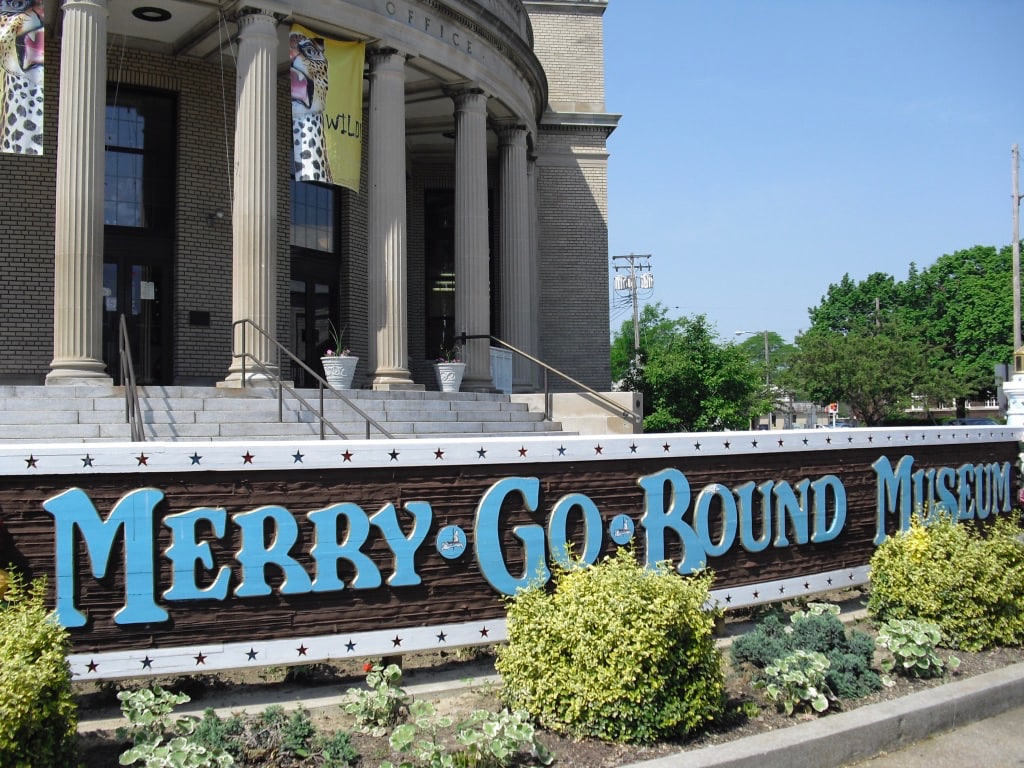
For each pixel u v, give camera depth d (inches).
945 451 413.1
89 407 462.6
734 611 369.4
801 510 347.6
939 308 2881.4
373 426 538.6
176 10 607.2
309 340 778.2
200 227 695.7
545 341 1064.8
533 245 976.3
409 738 209.2
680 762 220.2
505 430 621.0
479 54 736.3
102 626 237.1
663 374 1278.3
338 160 609.9
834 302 3312.0
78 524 235.9
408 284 983.0
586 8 1111.0
